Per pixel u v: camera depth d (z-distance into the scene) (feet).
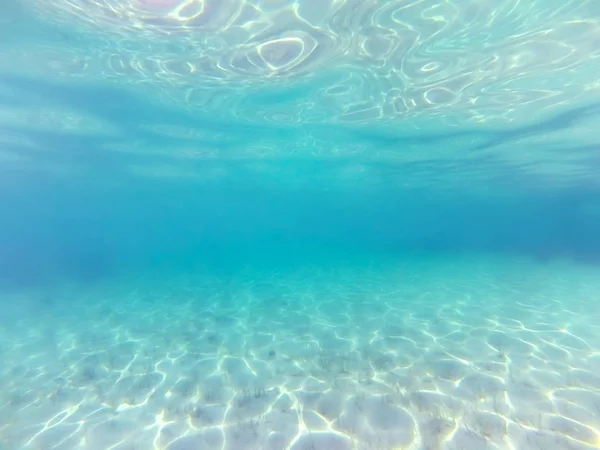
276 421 16.03
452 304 37.76
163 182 97.50
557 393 17.21
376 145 54.08
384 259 101.04
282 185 103.45
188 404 18.07
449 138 48.93
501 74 27.91
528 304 36.24
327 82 30.35
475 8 19.25
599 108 35.09
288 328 31.30
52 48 25.03
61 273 90.07
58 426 16.67
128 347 28.17
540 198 133.18
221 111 38.93
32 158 65.87
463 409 16.16
